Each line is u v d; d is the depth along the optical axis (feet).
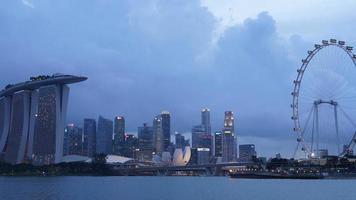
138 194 599.57
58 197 533.55
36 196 547.90
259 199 498.69
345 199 489.67
